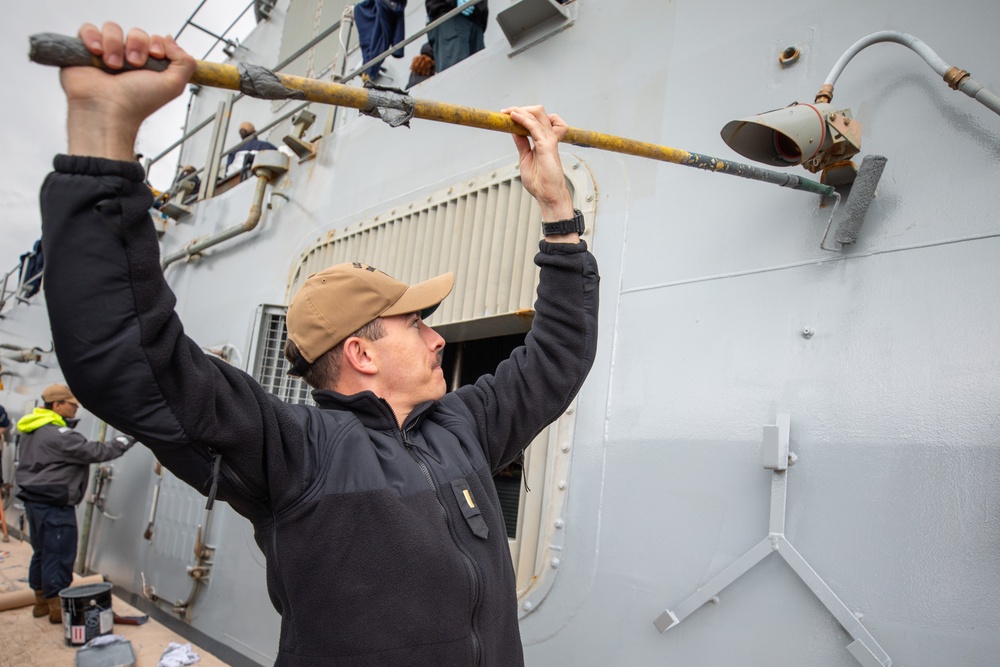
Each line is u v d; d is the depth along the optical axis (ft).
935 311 4.94
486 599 3.50
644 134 7.22
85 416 18.31
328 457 3.47
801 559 5.15
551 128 4.42
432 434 3.99
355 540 3.30
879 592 4.82
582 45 8.17
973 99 5.00
